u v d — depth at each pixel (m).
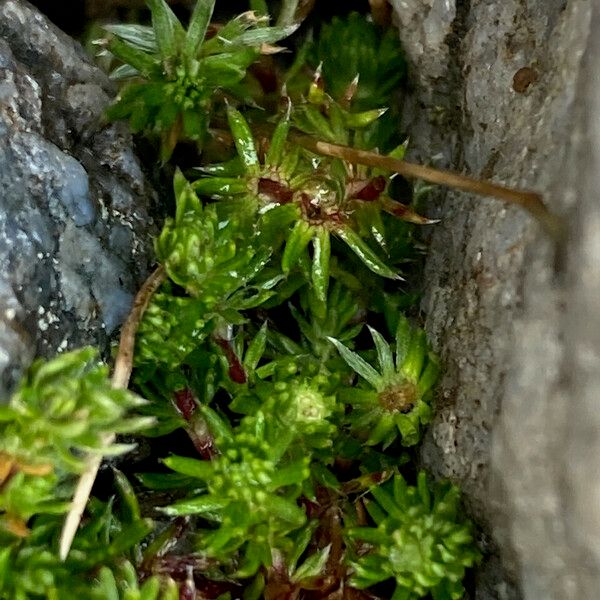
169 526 0.15
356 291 0.16
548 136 0.14
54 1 0.17
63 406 0.13
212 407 0.16
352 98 0.16
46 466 0.13
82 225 0.15
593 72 0.13
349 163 0.15
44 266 0.14
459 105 0.16
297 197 0.15
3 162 0.14
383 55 0.16
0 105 0.14
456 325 0.15
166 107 0.15
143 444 0.15
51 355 0.14
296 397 0.15
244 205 0.15
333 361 0.16
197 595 0.15
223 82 0.15
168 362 0.15
